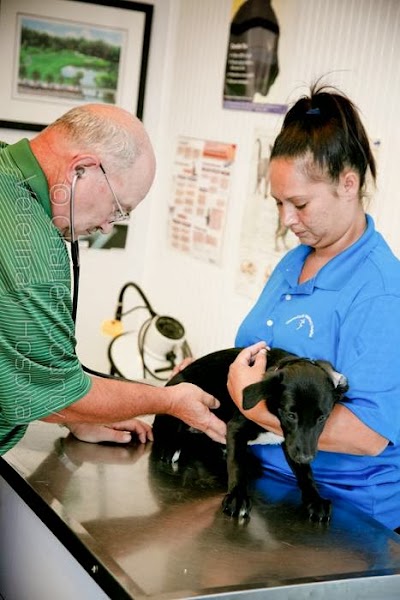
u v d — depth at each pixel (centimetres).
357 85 214
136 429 182
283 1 241
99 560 129
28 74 295
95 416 151
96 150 146
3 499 171
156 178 319
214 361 180
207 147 284
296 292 164
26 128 298
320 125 146
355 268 155
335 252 159
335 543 144
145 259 329
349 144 146
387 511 163
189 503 153
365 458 159
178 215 304
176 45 304
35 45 293
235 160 269
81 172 146
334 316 155
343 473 162
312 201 149
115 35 300
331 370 150
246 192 264
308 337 159
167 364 282
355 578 133
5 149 148
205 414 165
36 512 150
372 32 209
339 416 148
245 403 145
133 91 307
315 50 229
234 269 272
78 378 146
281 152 149
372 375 147
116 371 285
